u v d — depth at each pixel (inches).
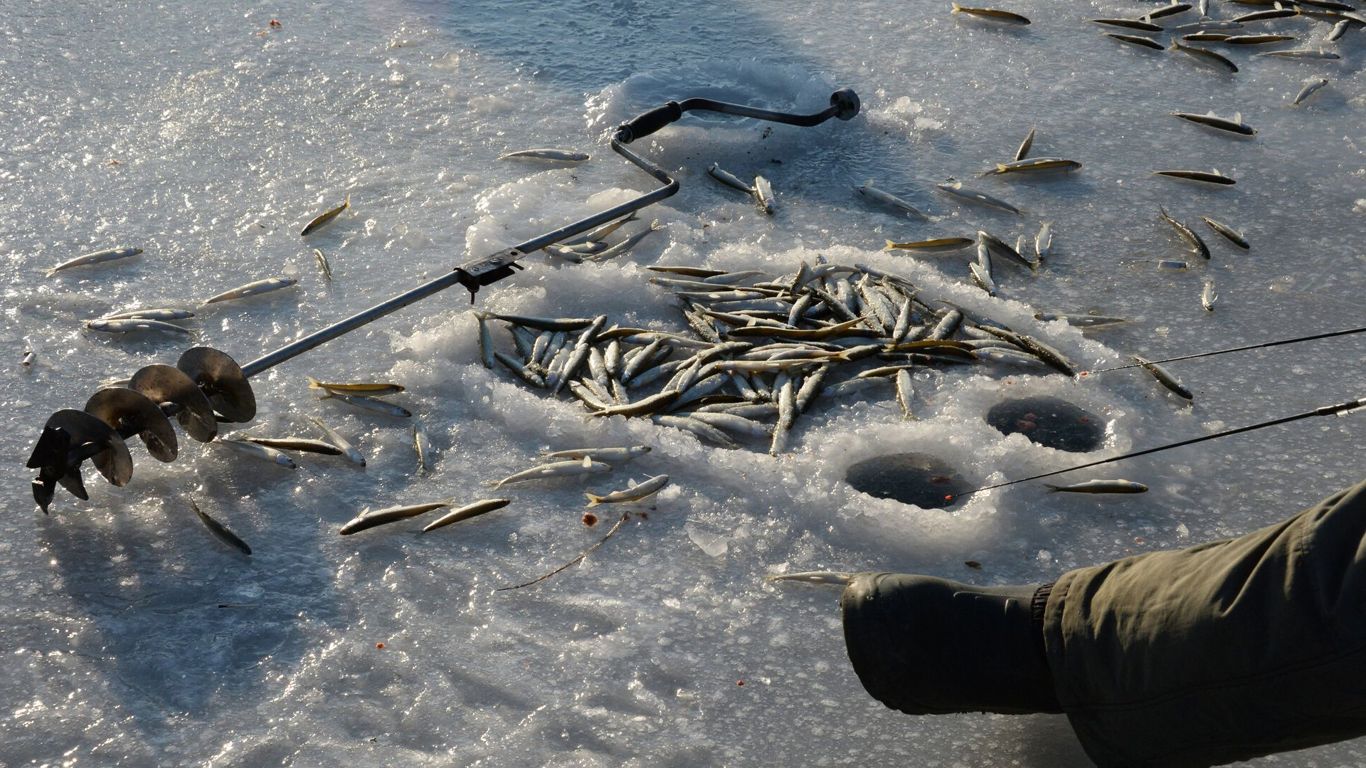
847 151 207.9
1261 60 240.8
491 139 207.0
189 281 163.5
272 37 243.8
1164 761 82.9
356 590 112.3
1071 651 85.4
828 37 252.7
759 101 224.1
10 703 98.9
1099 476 127.7
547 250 170.9
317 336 135.1
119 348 148.6
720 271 167.6
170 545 117.7
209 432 123.6
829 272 167.5
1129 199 192.1
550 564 116.0
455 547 118.1
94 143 199.3
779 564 116.3
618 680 102.1
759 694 101.2
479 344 151.8
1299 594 73.6
